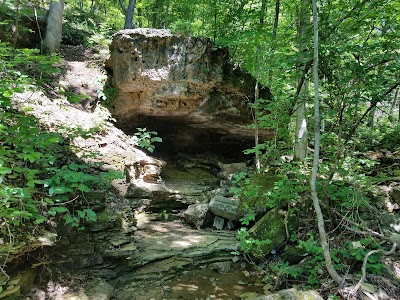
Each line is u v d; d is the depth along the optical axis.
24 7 8.02
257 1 8.52
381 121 12.80
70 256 3.85
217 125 8.23
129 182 6.02
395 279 3.77
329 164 5.15
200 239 5.40
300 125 6.75
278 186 4.83
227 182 7.60
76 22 11.34
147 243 5.01
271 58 6.93
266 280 4.37
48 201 3.04
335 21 4.98
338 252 4.20
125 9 11.16
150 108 7.29
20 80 3.18
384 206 5.10
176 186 7.30
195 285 4.18
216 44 6.62
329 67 4.70
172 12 10.70
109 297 3.58
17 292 3.08
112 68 7.57
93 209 4.35
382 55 4.24
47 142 3.03
